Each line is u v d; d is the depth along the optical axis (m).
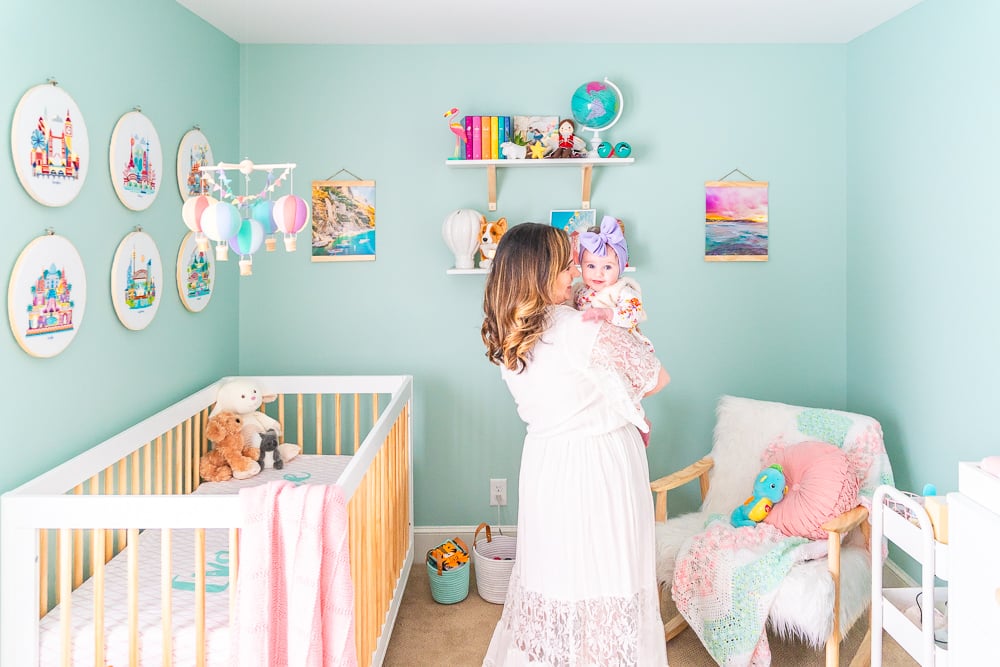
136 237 2.19
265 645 1.48
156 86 2.31
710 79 3.02
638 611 1.73
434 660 2.36
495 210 3.02
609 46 3.00
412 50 3.00
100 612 1.53
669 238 3.04
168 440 2.36
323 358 3.08
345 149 3.02
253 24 2.73
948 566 1.58
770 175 3.04
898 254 2.68
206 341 2.75
